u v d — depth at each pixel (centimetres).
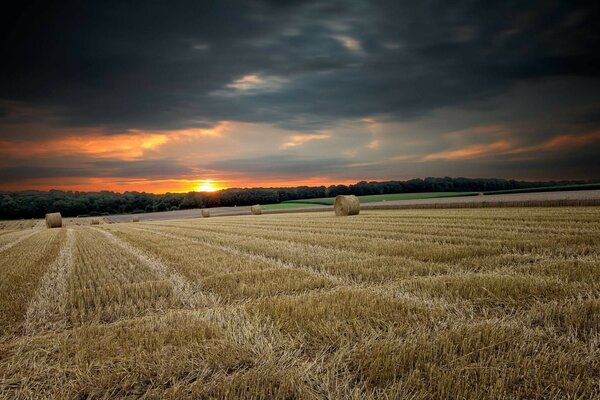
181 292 778
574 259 930
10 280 990
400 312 558
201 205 11006
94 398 366
